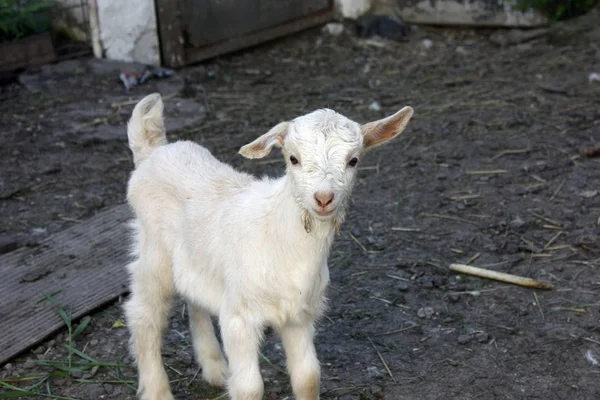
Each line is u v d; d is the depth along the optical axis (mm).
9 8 8953
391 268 5746
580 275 5605
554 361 4754
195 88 8836
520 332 5031
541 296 5387
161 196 4398
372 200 6703
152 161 4520
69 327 4980
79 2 9344
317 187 3529
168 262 4395
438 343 4949
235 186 4254
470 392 4512
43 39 9039
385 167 7277
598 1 10820
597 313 5172
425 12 10891
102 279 5465
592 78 8977
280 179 4012
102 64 9070
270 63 9820
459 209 6516
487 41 10516
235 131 7891
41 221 6285
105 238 5930
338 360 4797
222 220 4059
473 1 10711
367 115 8297
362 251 5965
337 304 5352
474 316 5203
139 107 4648
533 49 10047
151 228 4391
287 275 3834
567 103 8461
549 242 6012
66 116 8000
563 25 10383
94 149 7469
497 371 4684
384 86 9133
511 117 8148
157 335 4430
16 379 4621
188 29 9352
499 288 5488
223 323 3980
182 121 7973
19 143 7508
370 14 10891
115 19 9141
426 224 6320
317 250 3809
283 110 8414
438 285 5520
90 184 6879
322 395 4488
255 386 3881
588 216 6332
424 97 8781
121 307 5281
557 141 7629
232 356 3936
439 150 7547
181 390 4609
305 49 10258
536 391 4508
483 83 9109
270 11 10086
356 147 3670
